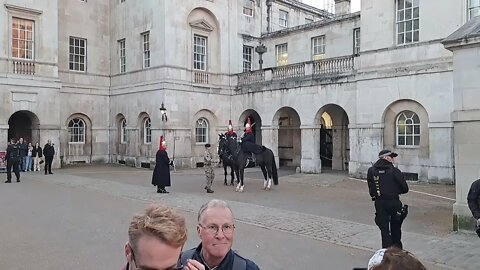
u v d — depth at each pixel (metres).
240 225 10.23
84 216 11.12
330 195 15.48
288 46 29.38
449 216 11.43
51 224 10.11
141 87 27.36
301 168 24.16
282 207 12.78
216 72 28.67
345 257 7.53
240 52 29.98
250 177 22.06
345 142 26.08
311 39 28.03
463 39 9.23
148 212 1.98
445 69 18.28
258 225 10.20
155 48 26.48
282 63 29.89
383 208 7.38
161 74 25.86
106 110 30.48
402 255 1.92
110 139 30.48
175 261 1.88
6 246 8.16
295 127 28.81
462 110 9.34
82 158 29.30
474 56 9.20
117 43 29.98
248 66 30.88
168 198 14.35
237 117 28.52
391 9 20.25
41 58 25.30
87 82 29.47
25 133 26.42
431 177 18.72
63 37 28.25
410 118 19.69
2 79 23.44
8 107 23.73
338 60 22.59
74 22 28.89
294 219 10.91
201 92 27.45
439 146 18.48
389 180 7.38
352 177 21.27
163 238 1.83
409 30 19.80
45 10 25.48
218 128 28.34
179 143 26.22
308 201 14.01
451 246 8.18
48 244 8.32
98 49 30.12
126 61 29.05
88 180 19.47
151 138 26.47
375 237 9.01
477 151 9.12
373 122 20.66
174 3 26.20
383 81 20.34
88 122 29.64
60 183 18.28
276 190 16.88
